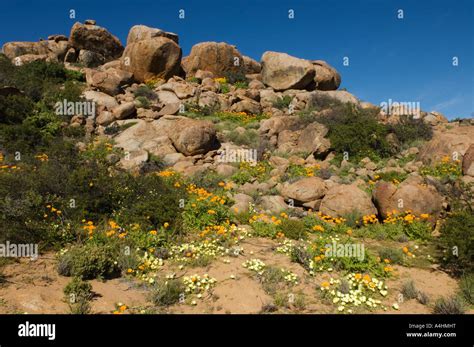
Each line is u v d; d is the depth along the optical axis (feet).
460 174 42.60
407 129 59.47
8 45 94.43
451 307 18.69
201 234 28.27
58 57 97.40
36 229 25.73
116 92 74.43
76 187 31.94
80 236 26.48
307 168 47.91
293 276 22.12
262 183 42.55
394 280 22.71
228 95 79.92
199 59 94.43
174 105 68.54
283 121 64.34
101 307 18.49
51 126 57.16
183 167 48.62
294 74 88.43
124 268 23.06
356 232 31.17
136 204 31.68
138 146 54.95
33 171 34.78
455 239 24.64
